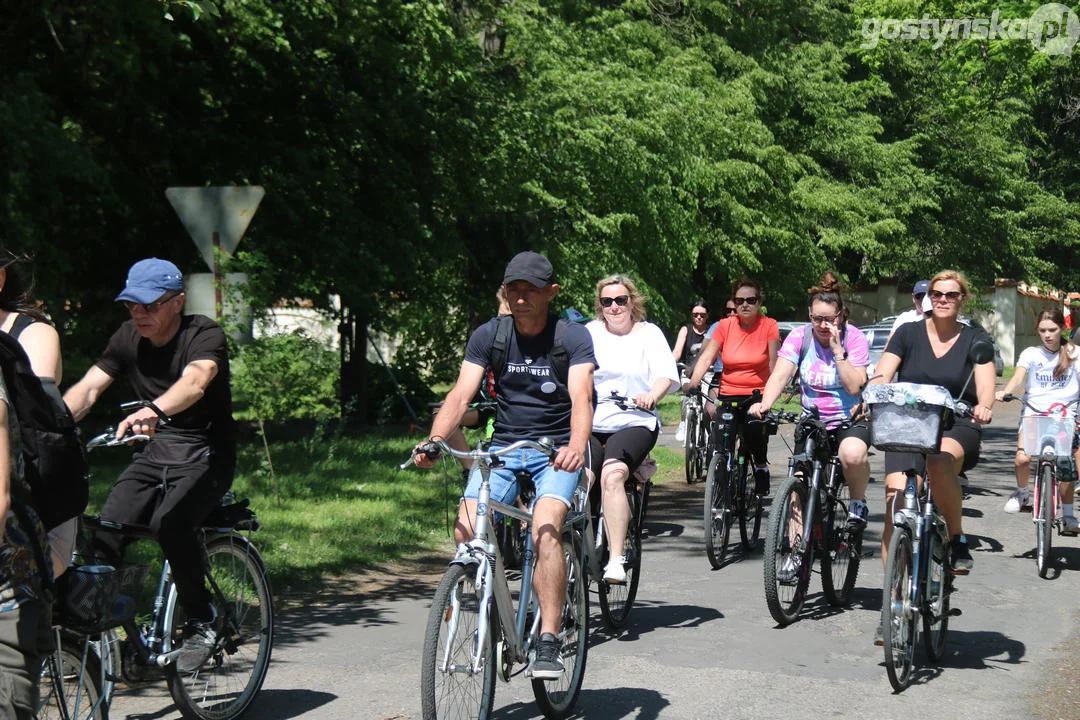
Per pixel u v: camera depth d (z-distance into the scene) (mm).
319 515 9758
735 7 30359
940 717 5098
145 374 4762
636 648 6219
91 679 4180
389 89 16734
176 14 12930
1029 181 43656
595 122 20812
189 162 15508
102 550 4555
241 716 4977
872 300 40438
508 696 5402
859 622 6859
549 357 4969
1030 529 10133
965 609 7191
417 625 6688
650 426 6805
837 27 32750
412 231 17141
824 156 33656
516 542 5090
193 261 15562
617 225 20672
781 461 14867
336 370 11430
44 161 11969
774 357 9023
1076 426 8773
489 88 18172
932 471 5949
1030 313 44562
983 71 23156
